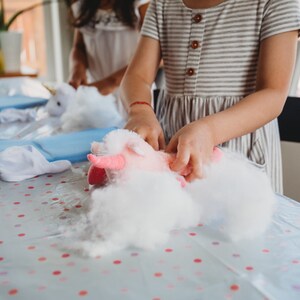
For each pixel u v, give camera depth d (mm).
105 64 1327
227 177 392
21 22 2355
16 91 1236
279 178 671
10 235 363
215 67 634
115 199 340
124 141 398
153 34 705
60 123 819
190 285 287
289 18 565
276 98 539
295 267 312
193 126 450
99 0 1261
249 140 627
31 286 287
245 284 288
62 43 2230
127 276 298
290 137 812
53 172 535
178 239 353
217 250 336
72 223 383
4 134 727
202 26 636
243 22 604
